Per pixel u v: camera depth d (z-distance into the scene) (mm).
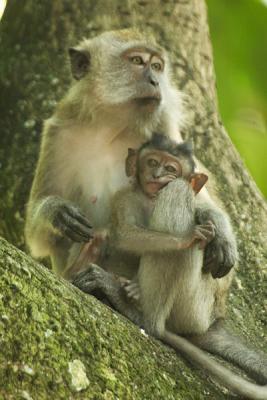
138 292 11477
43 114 17062
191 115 16828
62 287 10016
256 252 15656
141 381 9867
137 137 13242
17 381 8828
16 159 16766
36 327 9266
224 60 19188
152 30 17750
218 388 10984
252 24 19234
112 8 17828
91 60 13609
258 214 16250
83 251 12398
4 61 17812
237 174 16562
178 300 11602
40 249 12875
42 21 17906
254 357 11922
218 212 12062
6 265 9500
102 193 13102
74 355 9391
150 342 10711
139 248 11398
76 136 13289
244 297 15047
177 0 18062
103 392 9352
